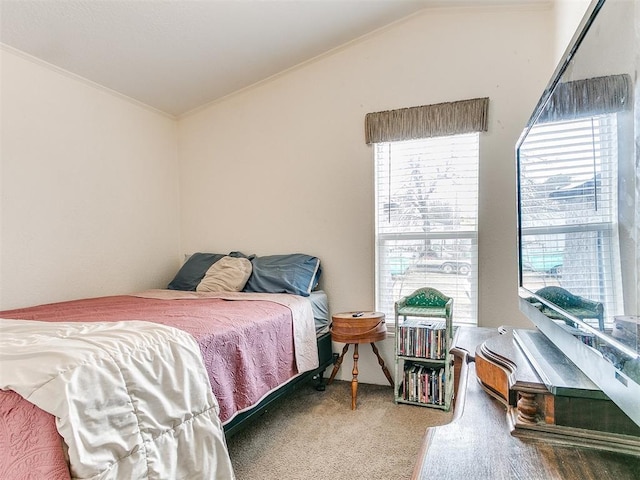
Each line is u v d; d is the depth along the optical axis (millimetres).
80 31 2123
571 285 809
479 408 852
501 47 2459
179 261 3441
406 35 2684
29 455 891
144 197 3086
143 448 1092
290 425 2129
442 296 2479
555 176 943
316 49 2803
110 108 2783
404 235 2740
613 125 611
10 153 2156
